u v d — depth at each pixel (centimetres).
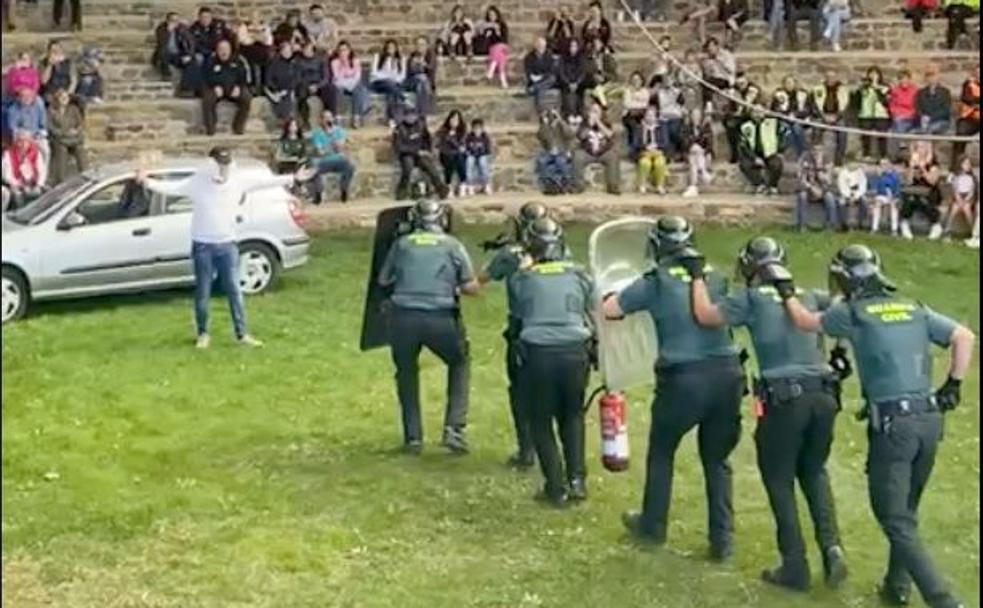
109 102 2302
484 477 1071
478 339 1490
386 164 2295
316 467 1090
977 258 1975
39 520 965
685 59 2356
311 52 2322
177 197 1623
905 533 836
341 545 939
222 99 2298
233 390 1288
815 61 2495
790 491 887
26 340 1441
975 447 1191
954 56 2505
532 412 1003
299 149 2197
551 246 1004
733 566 923
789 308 874
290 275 1767
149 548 927
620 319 941
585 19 2523
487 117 2411
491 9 2505
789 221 2205
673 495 1048
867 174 2166
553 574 902
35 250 1542
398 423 1204
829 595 882
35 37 2361
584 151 2275
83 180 1619
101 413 1212
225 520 977
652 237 935
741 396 920
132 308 1589
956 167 2211
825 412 877
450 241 1105
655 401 931
